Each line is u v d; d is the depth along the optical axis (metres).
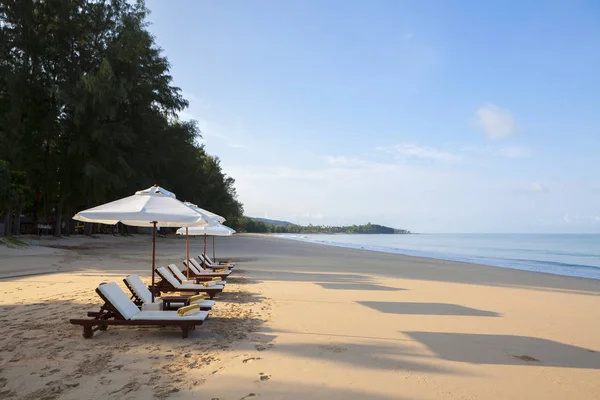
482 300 10.35
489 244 75.12
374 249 44.72
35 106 30.56
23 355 5.43
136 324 6.15
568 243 83.38
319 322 7.47
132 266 17.47
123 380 4.58
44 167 31.45
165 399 4.10
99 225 53.09
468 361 5.39
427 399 4.18
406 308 9.02
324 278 14.31
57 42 31.36
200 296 7.50
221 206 82.88
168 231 70.19
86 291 10.53
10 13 29.56
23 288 11.03
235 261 21.48
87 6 32.81
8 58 29.53
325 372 4.89
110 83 30.02
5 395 4.18
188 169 50.72
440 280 14.69
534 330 7.19
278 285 12.29
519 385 4.60
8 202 25.91
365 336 6.55
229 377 4.70
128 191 34.28
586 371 5.08
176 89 39.06
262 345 5.96
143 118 35.44
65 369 4.92
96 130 29.97
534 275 17.98
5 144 27.80
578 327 7.48
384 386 4.50
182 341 6.13
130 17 34.97
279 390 4.34
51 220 45.88
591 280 16.58
